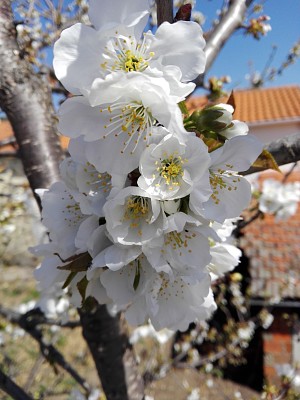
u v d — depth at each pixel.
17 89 0.21
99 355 0.21
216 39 0.24
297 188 0.45
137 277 0.13
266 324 0.67
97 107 0.10
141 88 0.10
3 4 0.21
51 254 0.14
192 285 0.12
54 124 0.23
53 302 0.26
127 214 0.11
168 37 0.10
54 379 0.60
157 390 0.68
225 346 0.68
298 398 0.42
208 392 0.72
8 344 0.69
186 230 0.12
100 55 0.10
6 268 1.22
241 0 0.25
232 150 0.11
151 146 0.10
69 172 0.12
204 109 0.11
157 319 0.13
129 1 0.10
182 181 0.11
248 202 0.12
